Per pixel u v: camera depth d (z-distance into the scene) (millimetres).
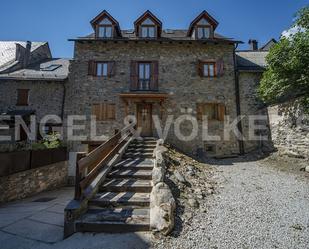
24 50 13828
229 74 12102
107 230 3512
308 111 7902
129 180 5344
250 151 11344
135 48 12227
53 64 14078
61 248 3111
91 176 4637
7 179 6230
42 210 5094
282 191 5730
